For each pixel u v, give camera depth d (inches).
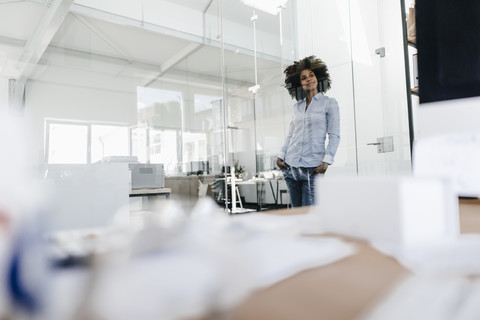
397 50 102.7
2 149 3.9
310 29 127.4
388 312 6.1
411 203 11.2
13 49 196.4
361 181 12.1
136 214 11.9
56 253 5.9
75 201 71.1
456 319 5.9
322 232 13.3
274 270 8.0
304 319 5.7
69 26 180.4
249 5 156.6
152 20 173.3
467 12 32.9
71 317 4.6
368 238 11.8
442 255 9.8
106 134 229.9
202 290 5.9
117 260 6.1
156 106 247.1
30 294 4.4
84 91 223.6
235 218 14.7
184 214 11.6
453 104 23.1
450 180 12.3
